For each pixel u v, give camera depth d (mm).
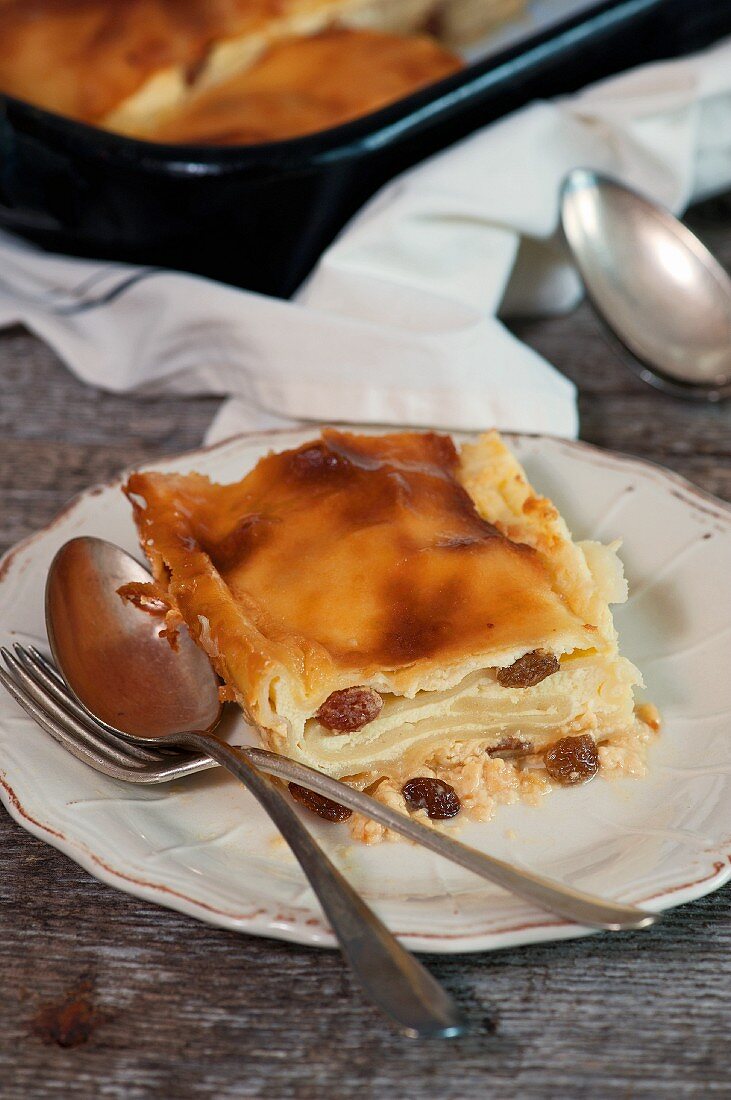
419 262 690
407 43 789
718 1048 451
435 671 517
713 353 695
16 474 659
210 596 531
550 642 522
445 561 537
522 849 498
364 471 568
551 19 831
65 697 529
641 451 665
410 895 480
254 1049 452
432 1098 443
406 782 524
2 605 564
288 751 519
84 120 750
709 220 797
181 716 533
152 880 470
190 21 762
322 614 526
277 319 663
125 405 701
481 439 599
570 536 572
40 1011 461
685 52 780
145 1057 451
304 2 785
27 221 705
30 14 766
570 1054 450
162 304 681
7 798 491
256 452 624
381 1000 436
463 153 693
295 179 665
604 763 519
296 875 487
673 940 474
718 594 565
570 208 722
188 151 655
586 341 732
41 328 713
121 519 598
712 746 521
